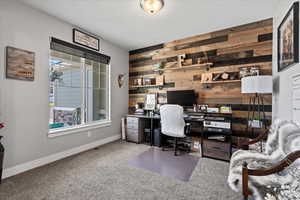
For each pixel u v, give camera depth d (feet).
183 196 5.13
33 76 7.04
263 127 7.88
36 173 6.56
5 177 6.14
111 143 11.25
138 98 13.15
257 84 6.79
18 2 6.48
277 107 6.95
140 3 6.67
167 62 11.60
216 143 8.27
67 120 9.07
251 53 8.54
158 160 8.14
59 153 8.18
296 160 3.52
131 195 5.16
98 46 10.55
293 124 4.45
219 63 9.51
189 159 8.30
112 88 11.92
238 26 8.92
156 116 10.94
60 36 8.17
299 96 4.77
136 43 11.85
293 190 3.36
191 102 9.93
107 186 5.66
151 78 12.32
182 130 8.54
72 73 9.34
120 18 8.10
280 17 6.57
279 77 6.67
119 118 12.62
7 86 6.20
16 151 6.49
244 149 6.05
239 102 8.89
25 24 6.72
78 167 7.20
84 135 9.62
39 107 7.30
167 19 8.19
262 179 3.76
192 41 10.51
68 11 7.41
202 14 7.66
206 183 5.92
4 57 6.10
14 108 6.42
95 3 6.77
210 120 8.41
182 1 6.59
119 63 12.58
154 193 5.28
